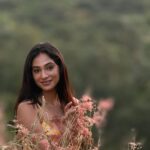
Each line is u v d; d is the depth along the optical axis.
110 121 40.44
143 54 49.38
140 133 39.84
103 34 52.62
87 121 4.30
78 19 57.38
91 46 48.72
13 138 3.97
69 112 4.29
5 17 56.25
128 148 4.27
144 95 42.97
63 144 4.18
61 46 47.62
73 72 45.47
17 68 44.34
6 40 47.34
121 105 43.59
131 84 44.81
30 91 4.57
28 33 48.44
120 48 50.03
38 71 4.54
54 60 4.55
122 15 62.28
